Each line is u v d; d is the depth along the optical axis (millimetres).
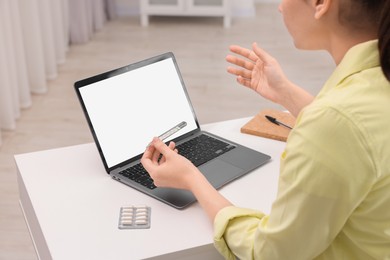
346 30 1044
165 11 5691
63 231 1388
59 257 1302
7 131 3590
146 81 1754
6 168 3189
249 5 6000
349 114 983
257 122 1917
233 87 4305
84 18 5094
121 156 1651
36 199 1514
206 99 4105
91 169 1657
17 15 3711
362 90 1002
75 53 4922
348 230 1104
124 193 1539
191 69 4629
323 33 1097
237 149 1758
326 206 1033
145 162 1479
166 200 1487
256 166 1666
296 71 4621
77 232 1384
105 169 1612
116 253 1313
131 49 5062
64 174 1631
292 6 1118
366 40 1038
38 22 4000
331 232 1066
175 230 1389
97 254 1310
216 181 1580
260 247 1167
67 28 4914
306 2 1092
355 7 999
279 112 1987
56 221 1425
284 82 1623
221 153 1731
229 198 1525
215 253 1375
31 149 3400
